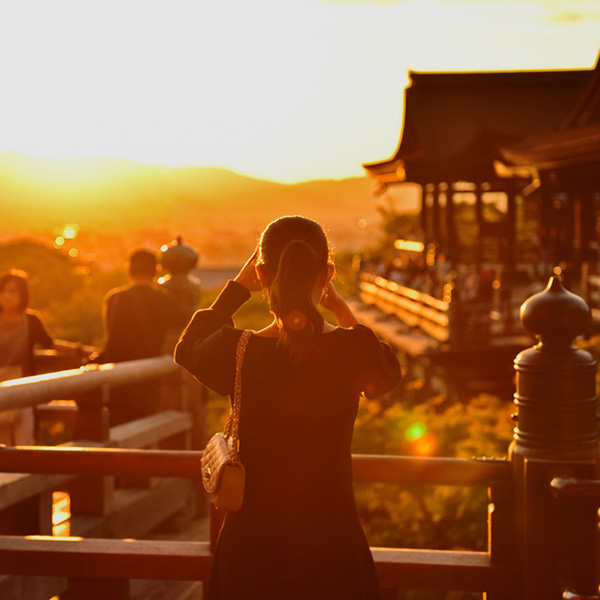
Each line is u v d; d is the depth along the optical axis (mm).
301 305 2367
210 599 2506
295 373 2418
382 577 3291
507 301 18562
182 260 6379
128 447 5160
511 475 3250
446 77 28141
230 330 2480
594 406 3139
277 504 2412
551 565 3088
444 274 23953
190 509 6031
